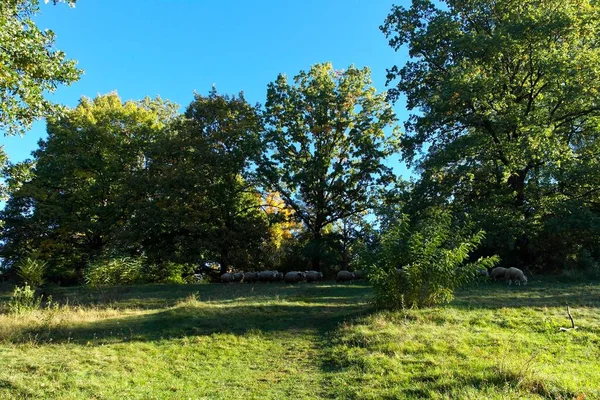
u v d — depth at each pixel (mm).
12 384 7293
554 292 14906
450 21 22453
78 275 33094
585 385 6000
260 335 11008
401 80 25375
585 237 21359
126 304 16625
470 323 10320
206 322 12070
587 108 20969
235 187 30812
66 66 12156
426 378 6801
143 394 7062
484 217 20719
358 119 31531
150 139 34094
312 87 31609
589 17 19906
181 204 27906
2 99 10797
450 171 23453
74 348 9617
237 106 31766
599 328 9281
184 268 32750
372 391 6504
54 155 33875
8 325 11094
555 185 22062
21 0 11461
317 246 29641
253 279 26688
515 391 5844
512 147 19859
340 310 14000
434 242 12188
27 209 33125
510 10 22312
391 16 25391
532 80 21922
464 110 22375
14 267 31281
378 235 14500
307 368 8328
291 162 31047
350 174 30891
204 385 7555
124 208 31062
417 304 12039
